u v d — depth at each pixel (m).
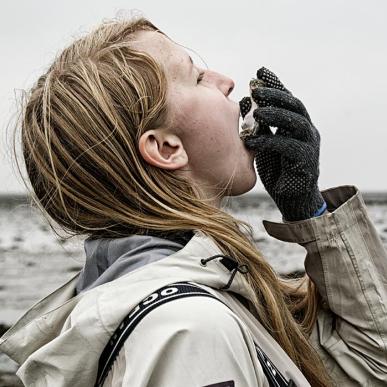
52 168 1.42
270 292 1.39
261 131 1.59
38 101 1.48
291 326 1.47
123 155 1.38
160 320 1.14
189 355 1.10
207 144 1.46
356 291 1.60
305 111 1.61
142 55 1.44
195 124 1.45
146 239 1.32
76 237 1.53
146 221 1.35
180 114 1.43
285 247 6.22
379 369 1.61
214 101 1.48
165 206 1.37
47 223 1.55
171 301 1.16
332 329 1.70
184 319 1.13
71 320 1.22
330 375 1.67
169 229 1.34
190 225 1.35
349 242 1.59
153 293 1.18
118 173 1.38
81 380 1.21
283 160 1.59
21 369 1.27
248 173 1.55
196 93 1.47
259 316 1.40
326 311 1.73
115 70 1.42
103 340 1.17
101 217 1.41
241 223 1.47
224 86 1.56
